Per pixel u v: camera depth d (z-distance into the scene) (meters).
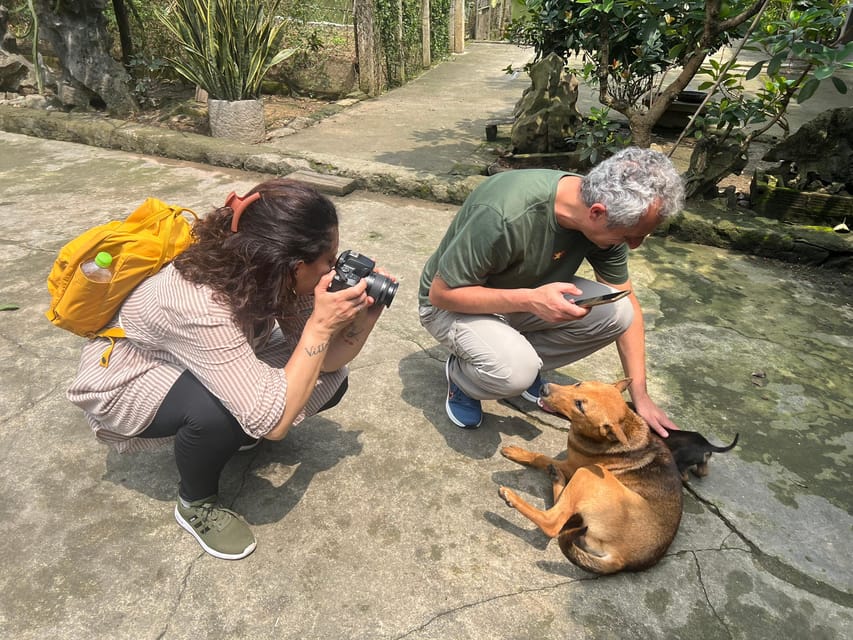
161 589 1.91
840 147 4.31
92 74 6.76
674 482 2.07
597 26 5.07
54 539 2.05
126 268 1.75
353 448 2.51
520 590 1.96
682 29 4.34
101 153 6.10
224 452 1.91
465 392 2.55
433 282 2.37
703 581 2.03
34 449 2.42
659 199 1.89
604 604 1.93
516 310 2.17
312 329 1.77
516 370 2.33
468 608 1.90
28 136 6.55
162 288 1.74
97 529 2.10
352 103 8.12
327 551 2.06
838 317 3.61
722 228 4.36
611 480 1.97
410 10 9.80
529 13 5.86
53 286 1.81
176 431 1.91
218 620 1.83
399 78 9.49
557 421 2.75
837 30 4.28
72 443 2.46
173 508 2.19
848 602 1.98
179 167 5.75
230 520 2.05
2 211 4.62
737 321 3.53
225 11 5.79
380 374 2.98
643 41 4.60
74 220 4.51
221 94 6.18
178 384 1.84
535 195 2.13
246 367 1.73
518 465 2.47
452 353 2.61
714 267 4.15
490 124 6.90
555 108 5.53
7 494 2.21
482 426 2.69
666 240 4.54
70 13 6.56
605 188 1.92
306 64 8.29
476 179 5.12
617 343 2.63
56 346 3.06
